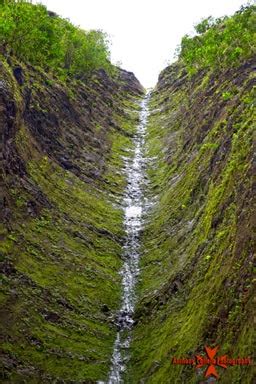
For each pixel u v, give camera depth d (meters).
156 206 32.28
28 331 18.19
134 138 47.62
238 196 18.97
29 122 31.14
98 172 35.38
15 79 30.95
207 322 15.79
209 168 26.83
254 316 13.22
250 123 22.50
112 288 23.72
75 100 42.81
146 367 17.88
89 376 17.77
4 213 22.27
